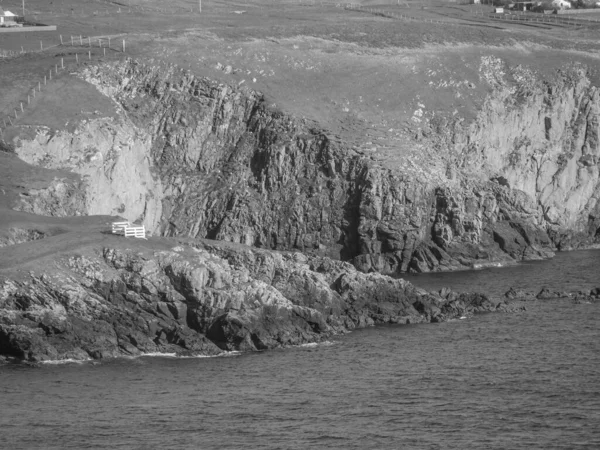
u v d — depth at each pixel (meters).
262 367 193.75
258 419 172.50
